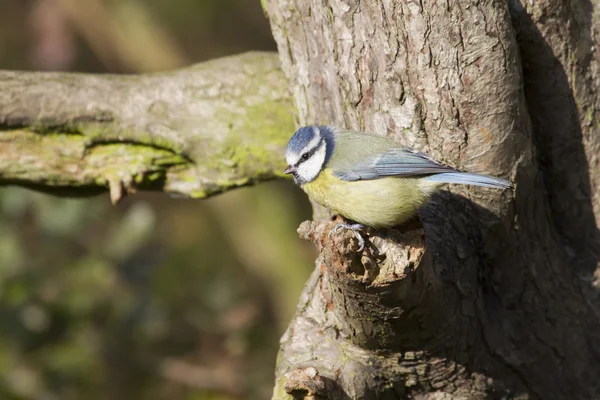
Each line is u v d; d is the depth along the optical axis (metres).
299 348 8.05
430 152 8.20
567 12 8.62
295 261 18.12
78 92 10.31
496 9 7.95
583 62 8.82
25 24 19.00
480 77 7.95
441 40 7.89
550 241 8.82
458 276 8.01
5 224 13.64
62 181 10.52
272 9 8.97
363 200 7.75
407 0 7.87
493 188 8.16
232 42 20.31
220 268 18.73
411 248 7.27
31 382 13.54
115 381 14.01
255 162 10.41
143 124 10.30
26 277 13.19
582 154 9.01
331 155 7.98
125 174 10.38
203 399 14.48
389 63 8.06
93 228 14.77
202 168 10.50
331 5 8.20
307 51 8.64
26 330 13.11
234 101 10.40
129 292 13.76
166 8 19.62
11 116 10.14
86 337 13.63
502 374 8.56
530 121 8.58
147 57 19.17
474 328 8.23
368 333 7.72
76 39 19.22
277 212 18.47
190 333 14.86
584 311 8.98
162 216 19.34
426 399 8.38
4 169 10.38
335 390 7.62
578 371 8.94
